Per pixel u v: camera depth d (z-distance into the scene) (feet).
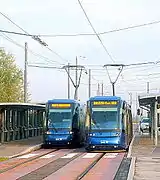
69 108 133.49
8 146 125.70
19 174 69.31
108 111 115.96
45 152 116.37
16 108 148.15
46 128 132.26
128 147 122.42
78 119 137.69
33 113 178.09
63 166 81.46
